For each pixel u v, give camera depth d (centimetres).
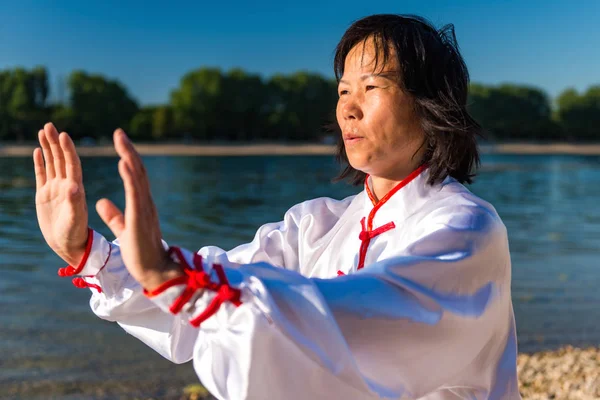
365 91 144
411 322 115
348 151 147
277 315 104
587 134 11256
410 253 124
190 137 10100
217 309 104
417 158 146
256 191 2931
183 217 1967
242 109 10025
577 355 635
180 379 582
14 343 680
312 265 160
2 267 1123
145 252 101
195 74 9906
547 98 11162
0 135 9350
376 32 143
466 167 150
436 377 122
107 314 141
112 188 2934
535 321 781
